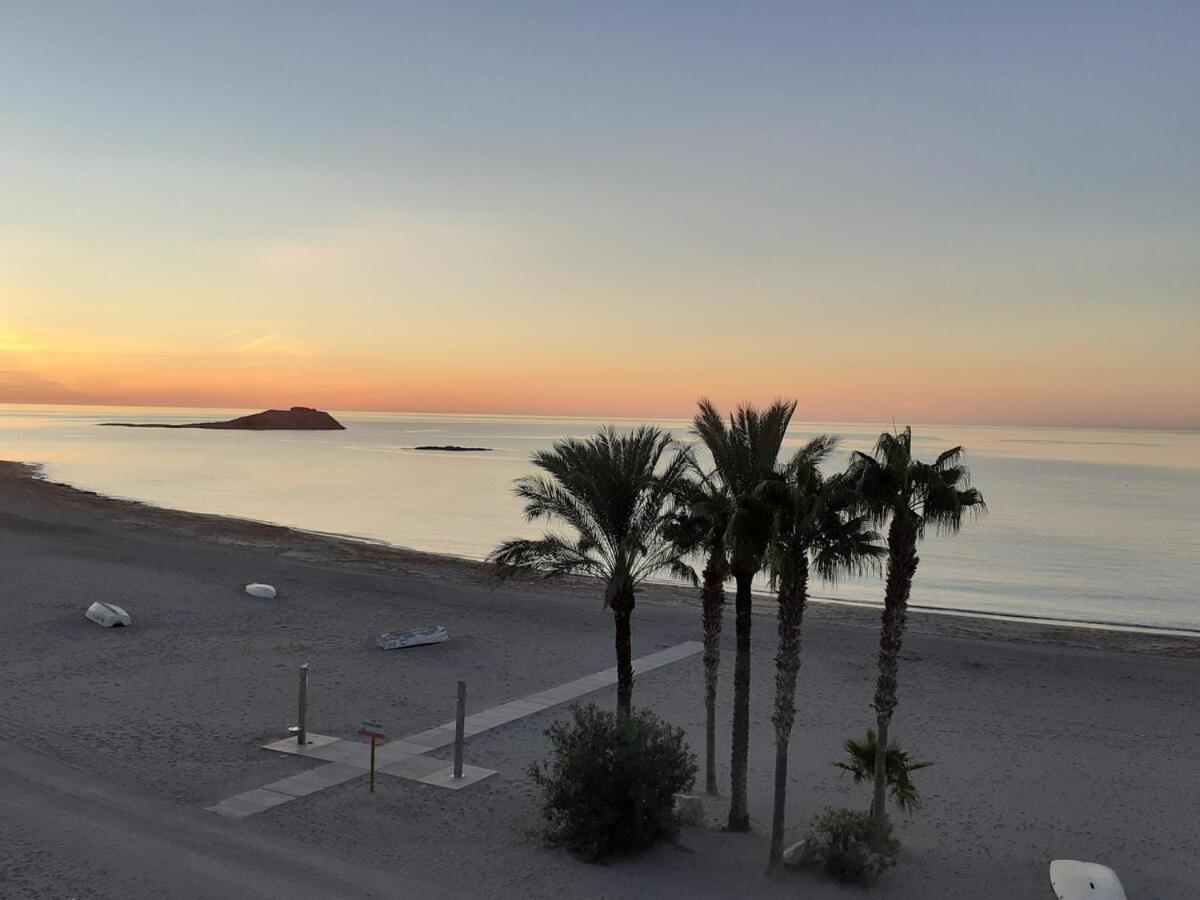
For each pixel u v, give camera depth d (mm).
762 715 23453
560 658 28469
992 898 13734
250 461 151875
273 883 12844
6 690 22750
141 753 18609
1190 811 17594
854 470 14922
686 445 18828
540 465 18359
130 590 36094
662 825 14906
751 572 15664
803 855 14539
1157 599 48938
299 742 19484
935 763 20094
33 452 158750
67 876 12719
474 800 16688
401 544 62938
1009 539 75375
